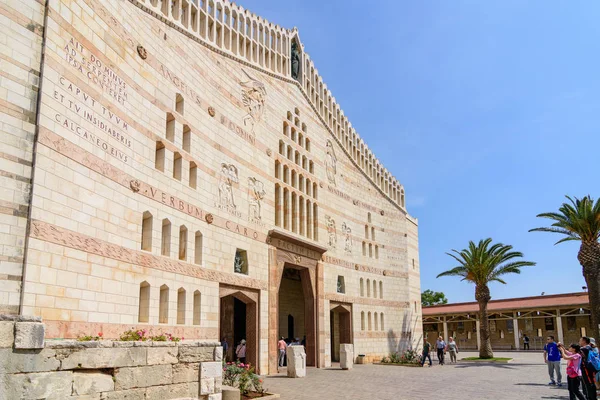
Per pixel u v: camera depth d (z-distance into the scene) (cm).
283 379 2788
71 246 1694
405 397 2105
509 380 2912
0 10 1542
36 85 1612
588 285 4241
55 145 1656
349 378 2883
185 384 1246
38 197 1569
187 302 2378
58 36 1719
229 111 3000
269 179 3356
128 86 2112
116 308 1892
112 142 1964
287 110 3734
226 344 3319
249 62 3294
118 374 1080
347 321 4238
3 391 869
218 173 2802
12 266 1473
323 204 4084
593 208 4200
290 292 4450
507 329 7912
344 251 4294
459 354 6531
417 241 5772
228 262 2791
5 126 1503
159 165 2316
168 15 2508
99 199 1855
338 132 4538
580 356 1948
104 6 2002
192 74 2659
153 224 2180
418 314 5478
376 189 5012
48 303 1579
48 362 945
